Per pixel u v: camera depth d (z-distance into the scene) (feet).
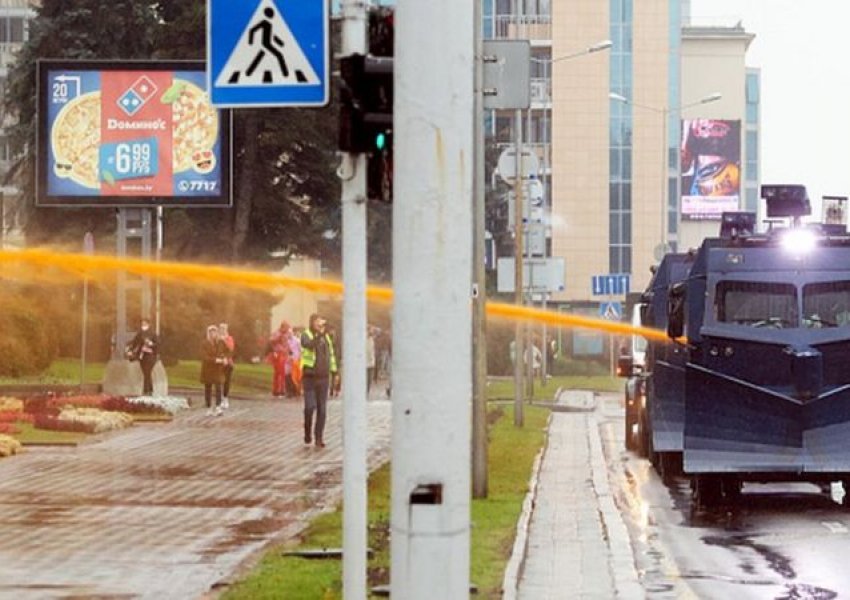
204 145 313.94
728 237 180.04
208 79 80.69
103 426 259.39
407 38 63.16
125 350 331.36
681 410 200.03
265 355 505.66
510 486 181.68
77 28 463.42
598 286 528.63
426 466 62.54
